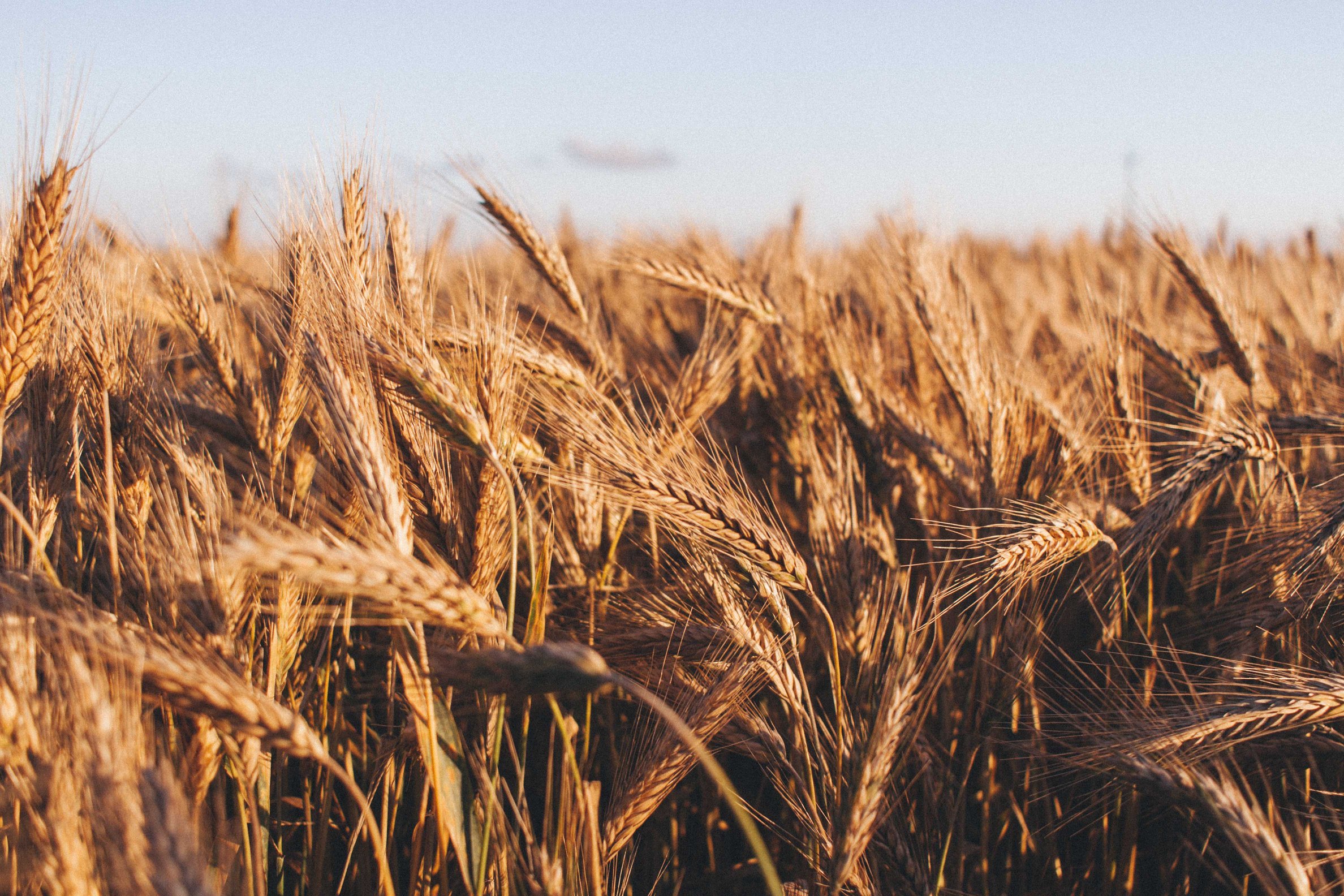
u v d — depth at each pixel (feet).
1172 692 10.55
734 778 13.20
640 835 12.03
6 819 6.97
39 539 9.27
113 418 10.38
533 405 10.96
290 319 9.94
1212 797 7.57
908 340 18.10
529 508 8.45
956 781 11.41
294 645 8.75
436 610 6.46
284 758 9.48
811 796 8.69
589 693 5.85
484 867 7.50
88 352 9.97
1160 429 14.80
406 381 7.57
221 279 13.46
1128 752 8.27
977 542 9.55
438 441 8.60
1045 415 13.07
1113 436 13.69
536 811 11.35
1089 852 10.88
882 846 9.06
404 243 10.05
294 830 10.64
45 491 9.51
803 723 8.87
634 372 17.80
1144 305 21.06
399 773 9.59
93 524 9.75
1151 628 12.17
